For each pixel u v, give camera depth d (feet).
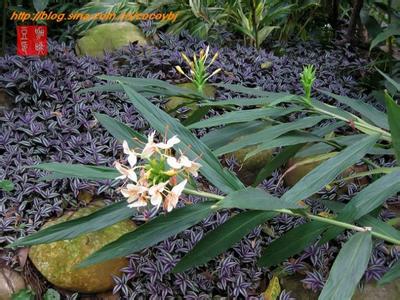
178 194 2.49
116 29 7.41
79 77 6.39
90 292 4.45
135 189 2.53
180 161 2.58
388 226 2.99
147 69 6.72
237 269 4.48
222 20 8.04
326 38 8.50
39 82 6.09
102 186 4.92
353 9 7.86
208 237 3.03
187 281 4.38
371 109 3.87
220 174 2.93
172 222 2.84
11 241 4.51
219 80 6.49
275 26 7.85
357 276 2.53
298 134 3.55
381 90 6.69
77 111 5.80
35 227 4.63
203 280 4.42
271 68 6.89
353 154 2.99
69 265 4.40
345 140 3.64
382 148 4.02
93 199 4.97
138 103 3.04
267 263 3.28
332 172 2.92
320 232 3.19
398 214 5.00
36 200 4.83
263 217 3.00
